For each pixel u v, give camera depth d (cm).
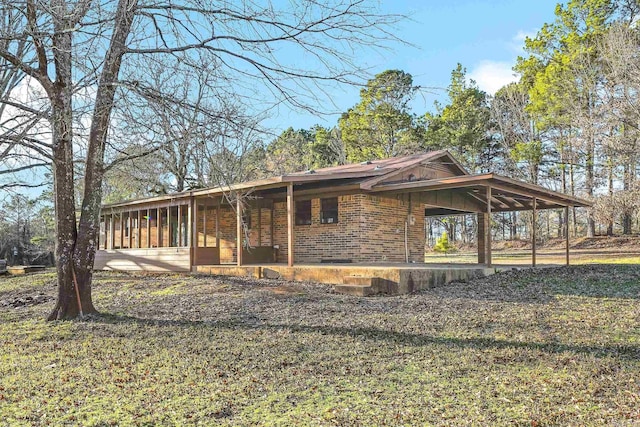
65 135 841
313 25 670
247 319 945
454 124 3778
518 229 4997
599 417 476
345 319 912
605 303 1031
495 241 4259
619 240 3130
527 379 589
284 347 738
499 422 465
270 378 602
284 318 935
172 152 757
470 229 5503
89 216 1006
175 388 567
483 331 820
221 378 605
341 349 725
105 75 759
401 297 1128
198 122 700
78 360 698
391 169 1642
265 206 1905
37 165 891
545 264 1867
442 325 859
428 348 724
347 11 657
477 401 521
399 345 741
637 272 1434
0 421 473
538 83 3177
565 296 1112
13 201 1088
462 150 3816
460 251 4353
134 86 718
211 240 2014
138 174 1061
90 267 1016
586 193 3234
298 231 1827
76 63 732
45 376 621
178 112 691
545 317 912
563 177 3434
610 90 2717
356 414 486
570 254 2803
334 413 488
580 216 4219
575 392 544
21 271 2080
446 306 1020
